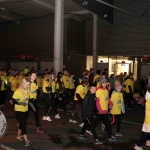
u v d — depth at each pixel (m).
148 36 21.94
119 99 7.04
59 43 14.66
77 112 8.34
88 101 6.45
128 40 22.91
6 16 24.83
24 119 6.15
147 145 6.49
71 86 12.25
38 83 14.20
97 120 6.68
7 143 6.39
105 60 24.19
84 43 25.72
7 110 10.91
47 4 20.47
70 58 23.45
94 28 22.45
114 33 23.53
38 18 25.05
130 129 8.06
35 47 25.44
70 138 6.92
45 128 7.93
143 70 22.14
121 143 6.55
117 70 23.56
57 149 5.99
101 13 13.56
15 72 13.58
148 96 5.61
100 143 6.41
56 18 14.66
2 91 11.46
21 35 26.50
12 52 27.36
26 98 6.05
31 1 19.14
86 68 25.89
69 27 23.16
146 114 5.66
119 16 23.19
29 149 5.96
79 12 22.30
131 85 12.08
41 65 24.98
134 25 22.53
